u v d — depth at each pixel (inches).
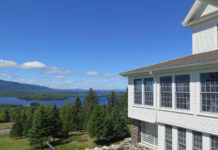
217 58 287.6
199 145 322.3
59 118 1207.6
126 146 545.0
